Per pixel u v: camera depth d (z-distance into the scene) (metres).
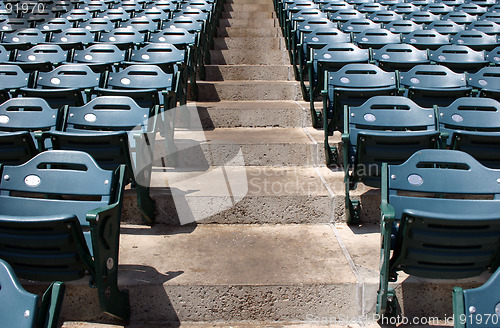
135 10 8.05
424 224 1.90
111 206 2.08
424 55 4.87
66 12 8.56
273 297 2.39
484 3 9.21
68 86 4.09
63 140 2.76
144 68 4.14
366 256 2.66
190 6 8.37
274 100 5.36
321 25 6.68
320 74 4.50
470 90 3.53
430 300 2.40
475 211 2.23
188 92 5.36
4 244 1.98
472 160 2.28
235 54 6.54
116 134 2.67
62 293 1.41
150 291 2.38
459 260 1.99
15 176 2.27
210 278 2.42
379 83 4.02
